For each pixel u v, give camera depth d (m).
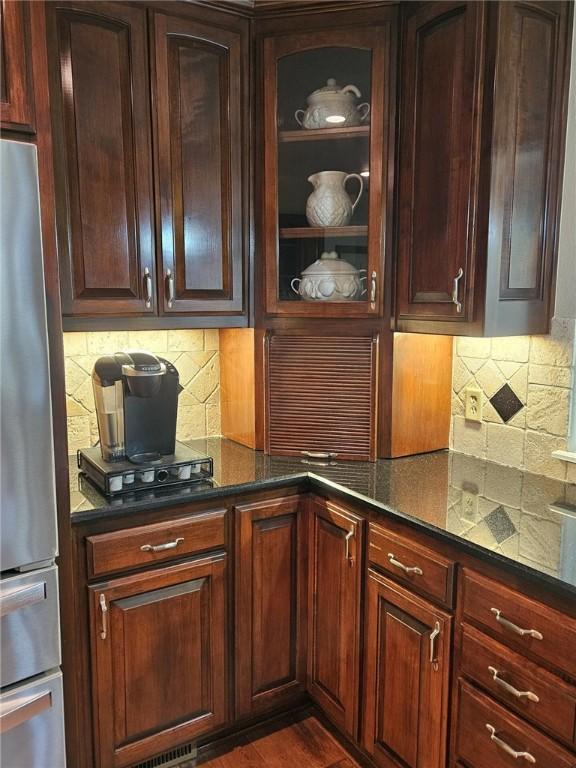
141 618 1.70
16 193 1.30
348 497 1.78
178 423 2.33
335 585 1.88
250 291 2.07
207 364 2.37
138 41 1.76
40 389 1.37
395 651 1.66
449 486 1.81
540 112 1.69
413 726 1.61
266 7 1.90
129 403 1.77
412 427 2.13
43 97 1.36
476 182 1.64
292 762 1.92
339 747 1.98
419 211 1.83
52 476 1.41
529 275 1.76
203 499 1.76
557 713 1.22
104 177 1.75
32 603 1.40
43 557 1.42
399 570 1.62
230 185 1.97
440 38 1.71
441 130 1.73
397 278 1.94
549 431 1.88
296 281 2.06
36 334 1.35
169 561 1.73
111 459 1.80
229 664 1.89
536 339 1.88
